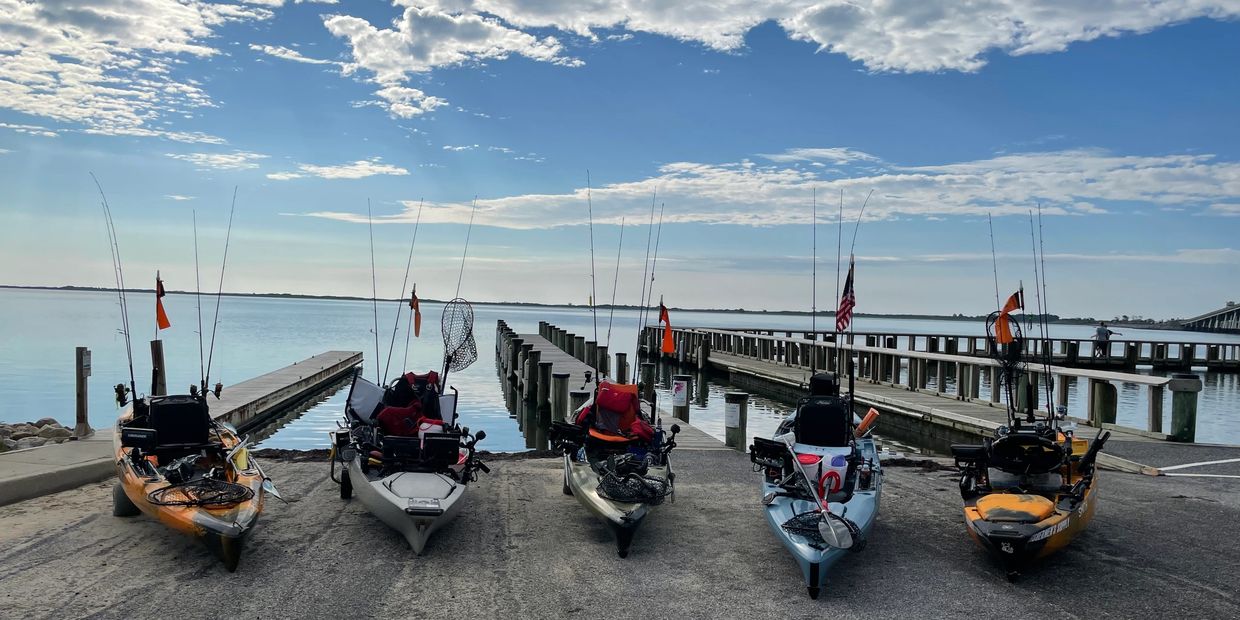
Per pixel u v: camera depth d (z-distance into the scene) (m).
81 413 11.82
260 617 6.03
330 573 7.00
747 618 6.21
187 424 8.15
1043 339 9.02
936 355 20.80
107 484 9.84
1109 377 14.91
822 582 6.64
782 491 7.75
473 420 22.00
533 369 24.11
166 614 6.04
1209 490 10.30
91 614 6.00
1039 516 6.81
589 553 7.71
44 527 8.06
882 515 9.20
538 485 10.39
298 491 9.82
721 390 29.78
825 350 28.31
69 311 86.19
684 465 11.87
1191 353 39.78
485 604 6.40
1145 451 12.70
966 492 7.99
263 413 19.44
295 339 51.59
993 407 18.39
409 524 7.42
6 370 29.33
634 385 9.52
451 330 11.16
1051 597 6.66
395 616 6.12
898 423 19.64
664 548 7.93
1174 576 7.14
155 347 13.40
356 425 9.52
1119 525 8.69
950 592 6.79
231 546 6.85
